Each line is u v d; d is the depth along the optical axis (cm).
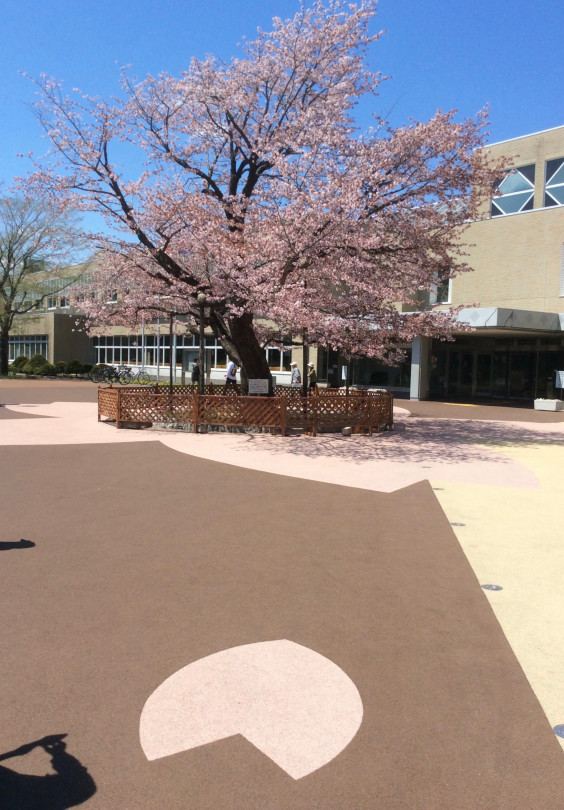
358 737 273
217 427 1330
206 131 1416
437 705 299
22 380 3603
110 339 4669
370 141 1214
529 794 238
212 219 1224
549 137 2388
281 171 1149
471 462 1004
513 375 2534
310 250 1122
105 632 372
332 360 2928
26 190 1295
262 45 1352
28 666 330
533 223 2292
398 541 565
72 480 812
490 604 424
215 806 229
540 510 688
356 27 1321
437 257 1427
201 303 1318
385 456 1049
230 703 298
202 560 504
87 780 243
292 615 400
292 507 684
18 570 475
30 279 3859
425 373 2470
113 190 1320
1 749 260
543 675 330
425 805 231
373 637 371
